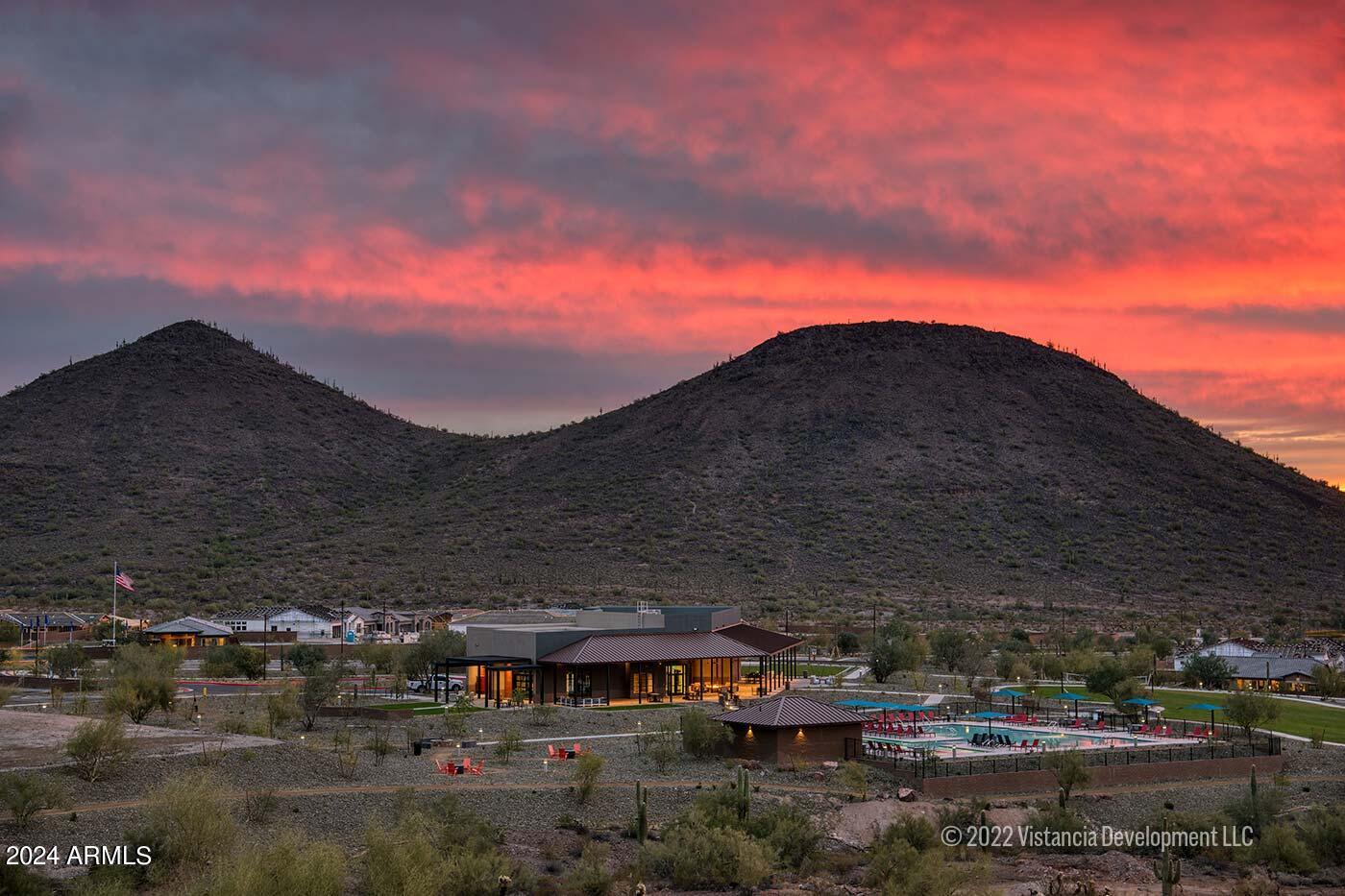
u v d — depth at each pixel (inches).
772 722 3088.1
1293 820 2812.5
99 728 2522.1
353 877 2133.4
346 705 3826.3
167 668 4200.3
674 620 4387.3
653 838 2472.9
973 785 2938.0
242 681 4468.5
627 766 2987.2
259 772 2635.3
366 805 2493.8
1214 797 3019.2
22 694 3804.1
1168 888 2335.1
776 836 2468.0
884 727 3577.8
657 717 3656.5
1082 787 2977.4
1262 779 3208.7
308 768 2711.6
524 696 4060.0
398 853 2073.1
